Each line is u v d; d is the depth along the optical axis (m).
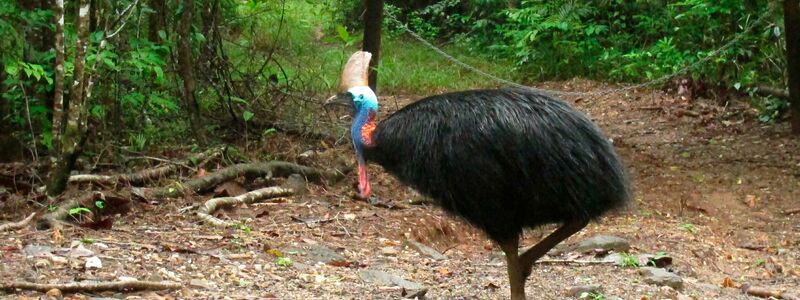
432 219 8.21
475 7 18.41
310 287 5.79
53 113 8.19
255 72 10.91
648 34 15.90
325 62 13.23
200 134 9.59
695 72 13.73
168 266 5.89
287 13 14.58
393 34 18.17
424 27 18.80
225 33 11.55
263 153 9.62
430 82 15.19
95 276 5.43
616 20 16.44
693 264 7.61
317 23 16.70
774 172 10.52
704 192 9.94
